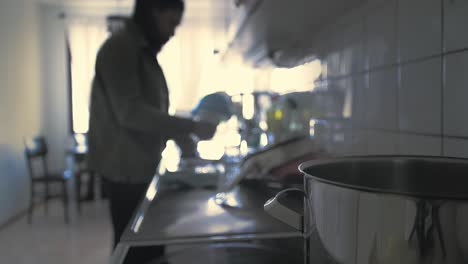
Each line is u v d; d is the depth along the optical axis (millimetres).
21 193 3920
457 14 556
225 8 4664
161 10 1372
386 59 795
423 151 653
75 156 4059
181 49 4758
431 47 625
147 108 1293
